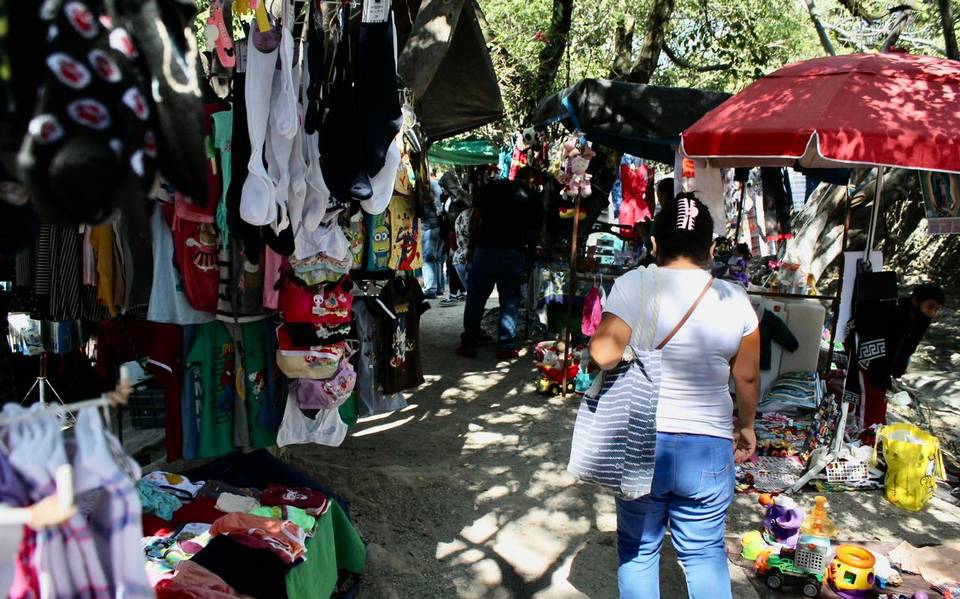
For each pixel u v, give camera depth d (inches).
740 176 286.7
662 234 105.1
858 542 157.8
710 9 420.5
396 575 140.5
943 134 140.8
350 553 133.8
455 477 185.2
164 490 128.8
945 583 138.6
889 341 192.1
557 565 146.5
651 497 103.8
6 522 53.3
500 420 229.5
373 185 125.0
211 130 119.6
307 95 115.0
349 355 144.9
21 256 135.3
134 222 53.8
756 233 313.7
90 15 52.4
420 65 154.5
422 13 154.4
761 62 404.5
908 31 386.6
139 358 134.6
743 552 148.8
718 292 100.3
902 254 569.6
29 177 49.5
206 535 115.6
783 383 231.1
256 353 135.9
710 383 100.0
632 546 107.8
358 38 114.0
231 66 108.5
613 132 241.9
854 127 143.0
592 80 238.1
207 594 95.5
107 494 58.4
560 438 214.5
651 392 99.3
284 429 139.8
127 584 58.0
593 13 435.2
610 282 297.7
